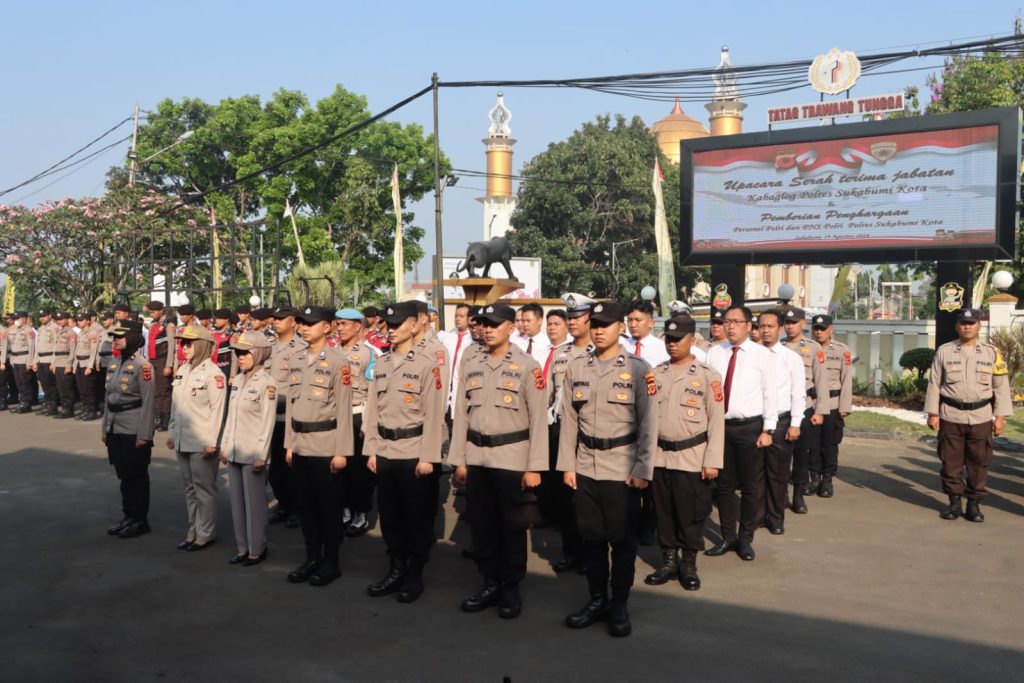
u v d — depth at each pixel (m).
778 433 7.53
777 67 13.44
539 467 5.41
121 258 25.42
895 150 13.63
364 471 7.58
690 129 65.94
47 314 16.56
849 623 5.36
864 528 7.83
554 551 7.14
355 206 37.81
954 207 13.26
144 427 7.45
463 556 6.96
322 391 6.16
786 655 4.83
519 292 32.06
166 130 40.84
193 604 5.74
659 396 6.04
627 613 5.32
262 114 40.06
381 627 5.30
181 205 24.48
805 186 14.28
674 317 6.07
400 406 5.81
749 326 7.03
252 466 6.61
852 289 61.97
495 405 5.51
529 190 42.53
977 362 8.02
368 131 40.06
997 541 7.36
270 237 38.91
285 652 4.89
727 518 6.95
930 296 51.34
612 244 39.97
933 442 12.73
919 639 5.08
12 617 5.49
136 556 6.91
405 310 5.88
